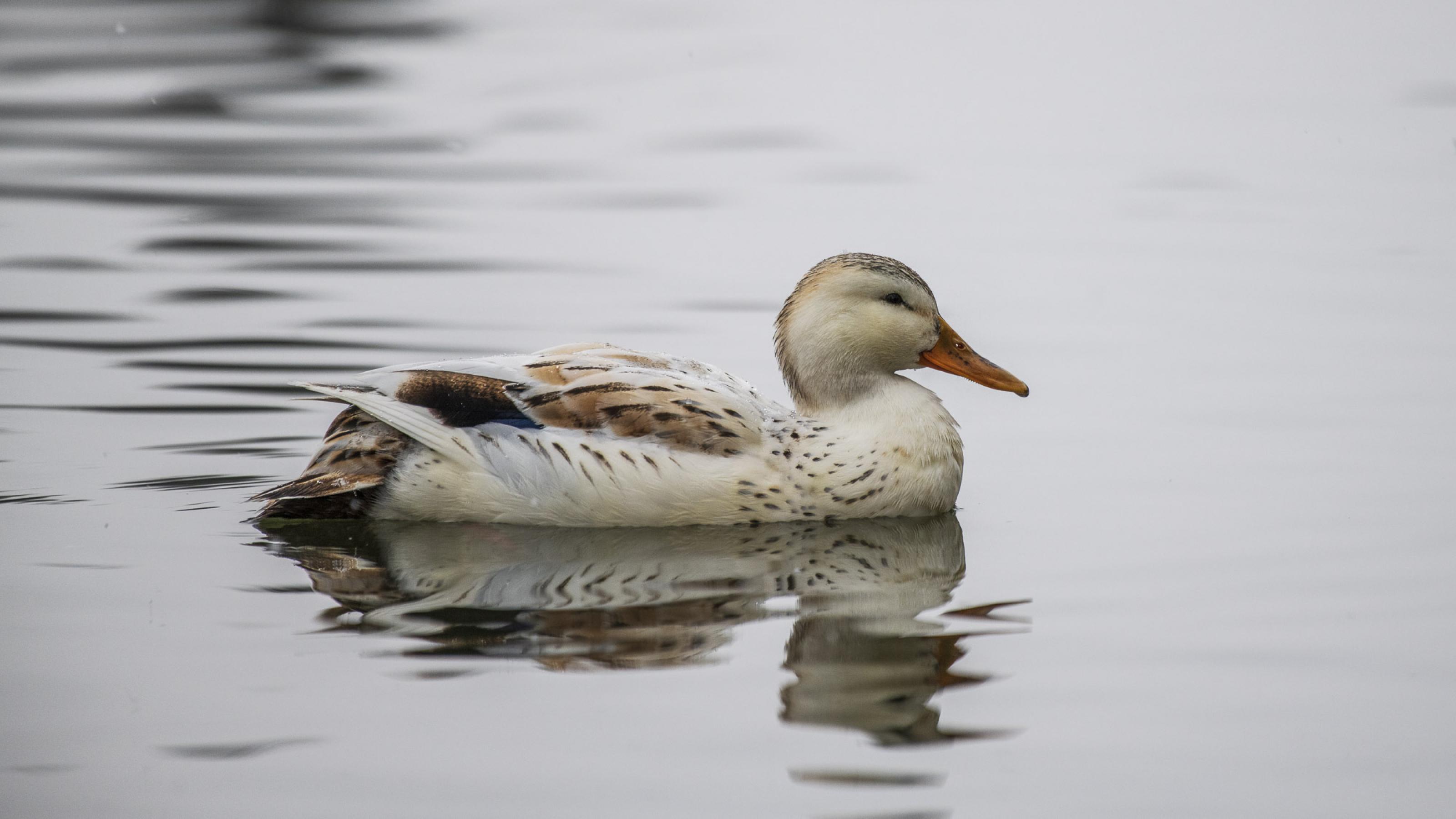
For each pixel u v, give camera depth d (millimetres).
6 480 14172
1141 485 14227
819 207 24078
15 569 12086
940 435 13594
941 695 9961
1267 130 28547
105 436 15359
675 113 29797
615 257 21641
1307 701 9867
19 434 15375
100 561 12273
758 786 8859
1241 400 16516
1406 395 16438
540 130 28656
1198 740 9398
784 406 14031
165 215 23391
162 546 12641
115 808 8680
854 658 10484
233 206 23906
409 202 24203
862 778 8961
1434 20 36750
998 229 23094
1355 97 30594
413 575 12031
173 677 10141
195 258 21375
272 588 11750
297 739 9359
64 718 9625
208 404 16297
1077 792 8852
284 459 14867
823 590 11758
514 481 13094
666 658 10484
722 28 36719
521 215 23578
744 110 30141
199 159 26469
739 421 13281
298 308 19375
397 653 10523
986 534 13086
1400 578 11812
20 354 17672
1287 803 8766
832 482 13258
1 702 9820
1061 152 27406
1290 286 20406
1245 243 22266
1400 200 24188
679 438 13172
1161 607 11352
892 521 13445
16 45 34281
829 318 13734
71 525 13117
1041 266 21438
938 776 9008
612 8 38500
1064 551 12625
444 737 9375
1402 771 9062
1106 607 11367
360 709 9711
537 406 13203
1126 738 9438
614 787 8859
